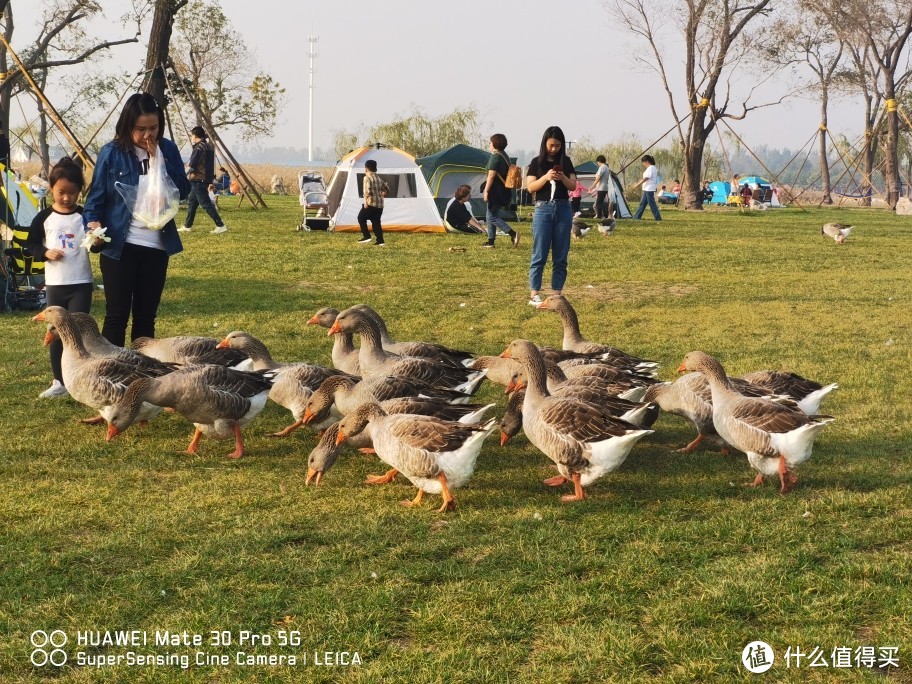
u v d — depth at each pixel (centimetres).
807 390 641
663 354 934
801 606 406
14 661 369
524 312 1177
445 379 678
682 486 573
